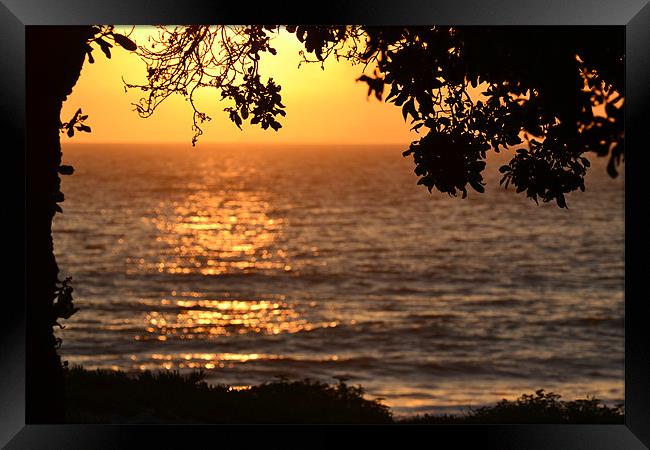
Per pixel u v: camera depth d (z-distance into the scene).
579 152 31.61
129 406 47.66
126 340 173.75
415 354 163.50
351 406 55.00
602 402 126.56
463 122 33.44
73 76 34.72
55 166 35.69
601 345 176.75
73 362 153.25
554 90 28.94
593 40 27.61
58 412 36.91
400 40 31.47
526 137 34.44
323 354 162.50
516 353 167.00
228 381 139.38
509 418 50.12
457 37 30.64
